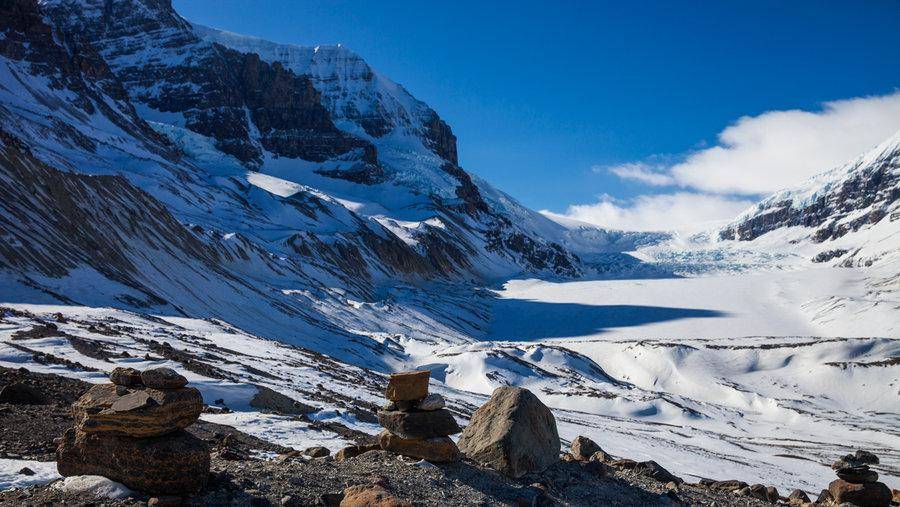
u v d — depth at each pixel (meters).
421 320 174.62
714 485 22.44
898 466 69.62
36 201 96.19
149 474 12.18
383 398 52.56
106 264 96.75
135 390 12.80
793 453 77.00
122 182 127.69
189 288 111.50
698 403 114.56
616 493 17.81
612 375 138.88
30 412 22.00
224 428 24.77
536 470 17.88
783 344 143.00
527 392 18.80
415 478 15.66
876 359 131.25
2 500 11.66
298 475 14.88
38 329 42.91
